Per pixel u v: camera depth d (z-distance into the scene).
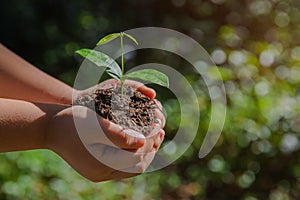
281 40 3.22
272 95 2.61
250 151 2.50
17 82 1.00
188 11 3.56
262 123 2.49
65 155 0.88
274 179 2.52
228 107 2.53
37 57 3.59
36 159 2.11
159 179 2.44
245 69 2.76
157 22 3.63
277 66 2.86
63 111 0.88
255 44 3.17
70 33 3.66
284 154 2.50
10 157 2.09
